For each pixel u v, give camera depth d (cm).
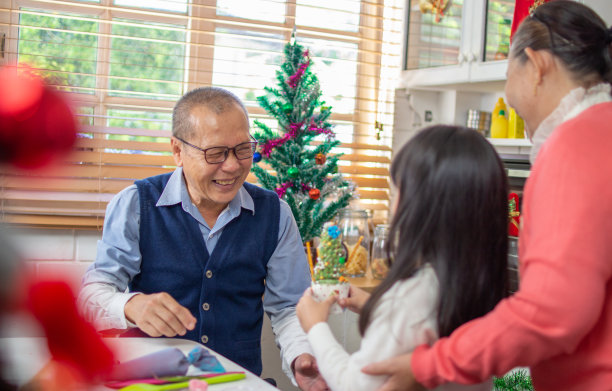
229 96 149
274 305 161
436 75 249
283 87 214
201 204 153
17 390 40
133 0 238
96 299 136
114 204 153
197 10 246
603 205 74
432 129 92
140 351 116
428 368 79
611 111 83
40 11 225
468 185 87
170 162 238
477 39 230
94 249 227
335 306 105
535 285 74
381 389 83
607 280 78
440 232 87
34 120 30
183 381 98
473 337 77
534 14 95
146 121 241
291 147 209
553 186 77
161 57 244
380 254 221
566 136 80
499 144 229
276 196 165
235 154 144
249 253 155
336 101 272
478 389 92
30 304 38
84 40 232
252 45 256
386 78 280
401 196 91
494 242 90
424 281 87
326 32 268
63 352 41
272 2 259
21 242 39
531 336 74
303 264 163
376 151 282
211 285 151
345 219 230
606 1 189
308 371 132
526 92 94
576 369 83
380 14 278
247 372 107
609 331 80
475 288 87
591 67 90
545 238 76
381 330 85
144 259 152
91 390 43
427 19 255
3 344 39
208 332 150
